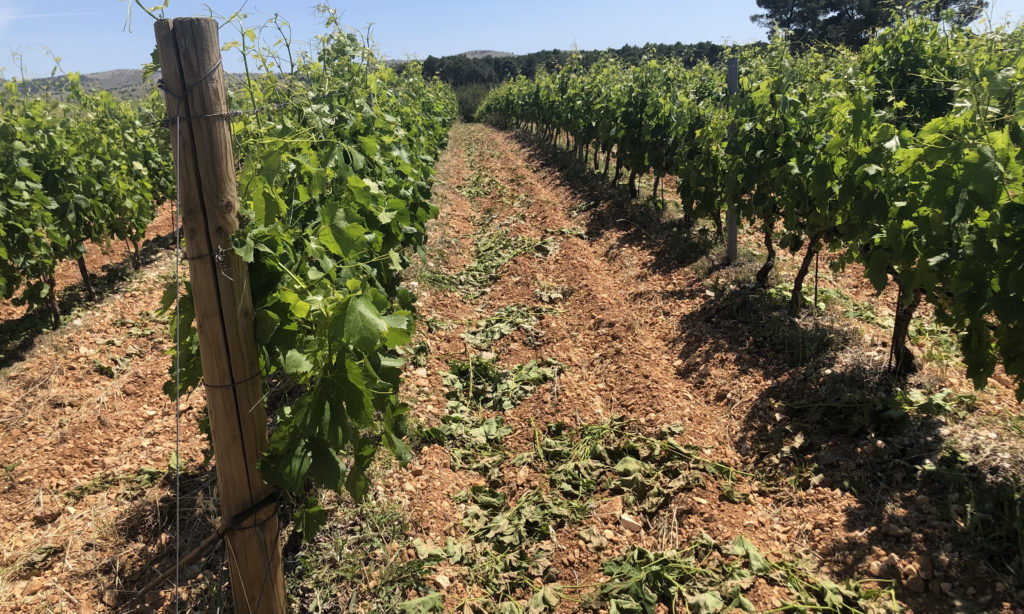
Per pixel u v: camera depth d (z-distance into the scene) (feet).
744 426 14.89
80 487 13.51
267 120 14.57
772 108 19.60
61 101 31.30
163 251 31.99
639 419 15.42
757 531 11.80
